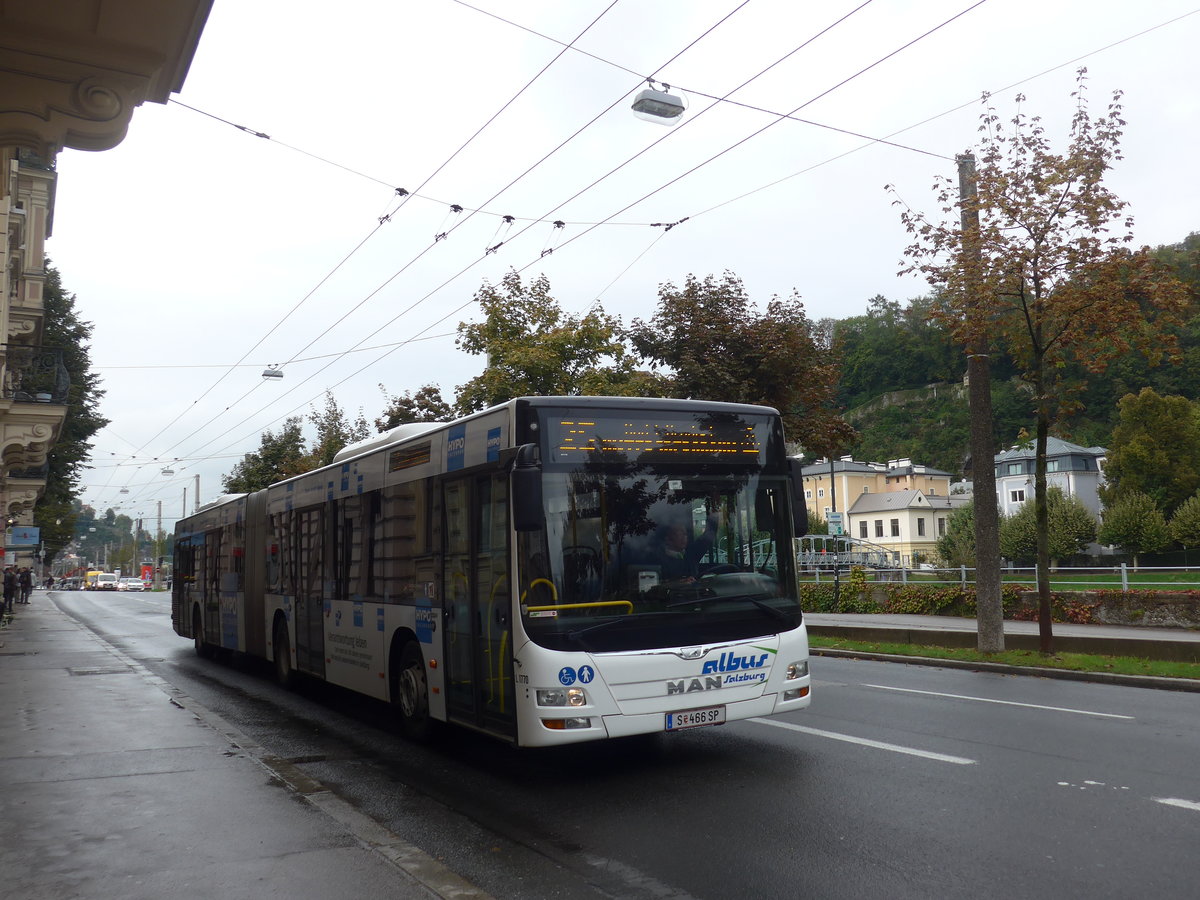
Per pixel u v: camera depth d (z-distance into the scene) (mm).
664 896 5164
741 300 22328
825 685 13164
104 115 8617
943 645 18203
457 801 7348
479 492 8344
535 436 7691
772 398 22375
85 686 14570
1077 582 22469
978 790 7047
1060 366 14984
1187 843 5719
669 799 7121
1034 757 8125
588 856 5895
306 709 12344
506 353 24422
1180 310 13859
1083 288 14078
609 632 7449
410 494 9844
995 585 16109
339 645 11766
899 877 5277
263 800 7324
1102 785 7129
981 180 14383
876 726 9727
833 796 6996
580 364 25062
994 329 15250
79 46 8203
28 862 5836
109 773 8312
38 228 32125
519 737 7430
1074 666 14086
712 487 8180
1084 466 89562
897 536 101375
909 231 15195
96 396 47812
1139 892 4941
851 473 110562
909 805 6695
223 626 17734
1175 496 73375
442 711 8922
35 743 9742
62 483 48250
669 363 22391
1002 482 94375
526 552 7516
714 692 7730
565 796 7379
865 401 135500
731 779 7629
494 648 7938
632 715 7414
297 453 44938
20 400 25141
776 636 8102
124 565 152000
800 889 5168
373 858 5844
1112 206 13820
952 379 129125
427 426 10359
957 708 10883
